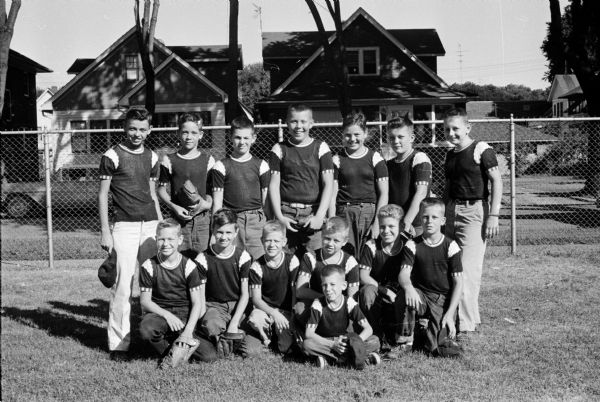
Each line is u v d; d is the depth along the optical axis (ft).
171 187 18.76
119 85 103.30
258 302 17.33
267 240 17.19
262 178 18.90
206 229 18.74
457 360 16.35
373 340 16.44
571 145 104.37
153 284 16.93
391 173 19.62
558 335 18.47
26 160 68.85
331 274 16.08
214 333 16.72
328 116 90.17
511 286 25.53
